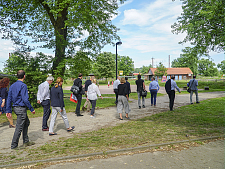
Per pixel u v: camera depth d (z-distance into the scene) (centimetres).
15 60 970
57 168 284
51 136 486
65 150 358
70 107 1042
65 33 1182
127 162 301
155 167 279
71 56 1102
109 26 1348
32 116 794
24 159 316
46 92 553
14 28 1127
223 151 337
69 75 1079
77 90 751
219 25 663
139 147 354
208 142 389
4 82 570
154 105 1030
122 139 425
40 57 992
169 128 520
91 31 1193
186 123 580
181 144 379
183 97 1476
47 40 997
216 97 1410
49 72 1034
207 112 767
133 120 668
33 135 497
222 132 458
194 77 1060
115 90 1047
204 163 288
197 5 1295
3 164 294
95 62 1230
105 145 383
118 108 693
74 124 629
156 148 359
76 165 294
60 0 1021
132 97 1561
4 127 600
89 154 329
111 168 280
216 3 608
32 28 1122
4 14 1068
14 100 384
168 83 845
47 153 346
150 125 568
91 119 707
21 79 400
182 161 298
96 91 738
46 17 1401
